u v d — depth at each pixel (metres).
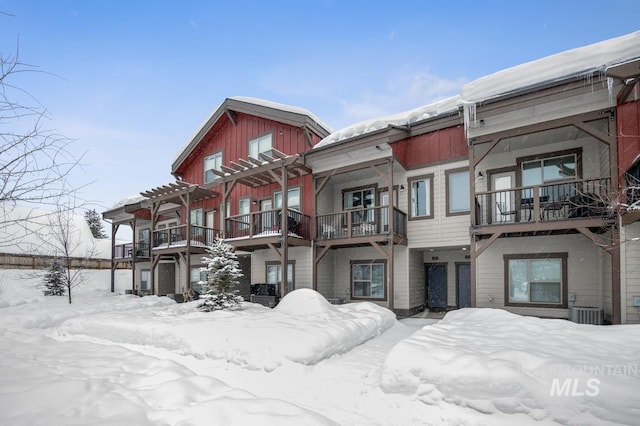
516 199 9.97
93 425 2.24
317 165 12.76
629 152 7.23
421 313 12.16
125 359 4.19
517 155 10.23
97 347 5.02
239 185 16.14
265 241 12.54
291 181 14.11
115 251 21.42
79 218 28.44
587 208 8.16
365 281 12.92
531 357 4.16
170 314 9.52
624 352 4.52
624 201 6.97
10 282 18.86
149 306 13.59
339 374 5.32
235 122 16.67
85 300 15.30
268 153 15.23
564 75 8.05
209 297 10.01
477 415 3.51
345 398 4.48
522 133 8.66
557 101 8.28
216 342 6.07
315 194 12.84
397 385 4.34
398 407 4.02
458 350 4.62
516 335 5.55
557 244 9.52
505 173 10.38
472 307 9.02
